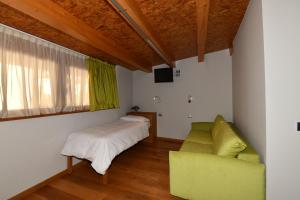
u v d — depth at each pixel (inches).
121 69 180.4
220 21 101.2
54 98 100.7
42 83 94.3
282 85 60.5
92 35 92.7
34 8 60.5
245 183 62.7
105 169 90.3
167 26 100.9
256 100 73.4
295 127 59.7
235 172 63.9
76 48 111.5
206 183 68.5
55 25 72.9
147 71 183.6
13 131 80.0
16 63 81.5
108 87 148.6
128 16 73.1
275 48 61.1
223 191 66.0
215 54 161.9
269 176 62.4
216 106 162.9
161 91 188.4
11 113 79.5
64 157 107.2
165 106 186.9
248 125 88.9
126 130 120.3
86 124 128.0
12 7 59.8
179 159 72.6
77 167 115.2
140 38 112.3
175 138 182.5
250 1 79.9
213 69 163.3
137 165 117.6
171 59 160.4
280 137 61.1
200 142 113.1
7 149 77.7
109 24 90.0
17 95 81.9
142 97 198.4
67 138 108.7
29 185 86.4
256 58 71.9
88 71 128.1
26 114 84.7
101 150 93.0
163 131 188.4
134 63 145.8
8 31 78.7
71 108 112.8
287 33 59.9
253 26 75.5
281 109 60.8
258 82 70.0
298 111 59.3
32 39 89.2
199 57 149.7
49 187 91.4
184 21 96.0
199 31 94.4
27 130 86.1
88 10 75.4
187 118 176.4
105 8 74.9
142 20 82.3
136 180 97.0
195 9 83.6
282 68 60.4
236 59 125.1
